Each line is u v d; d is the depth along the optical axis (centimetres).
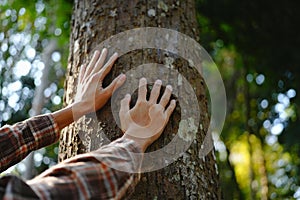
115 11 142
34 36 410
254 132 454
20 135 114
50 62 455
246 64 398
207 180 125
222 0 343
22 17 378
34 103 447
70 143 129
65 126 121
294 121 415
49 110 464
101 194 89
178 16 146
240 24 362
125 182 94
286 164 458
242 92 465
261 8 351
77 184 87
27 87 464
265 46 374
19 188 83
